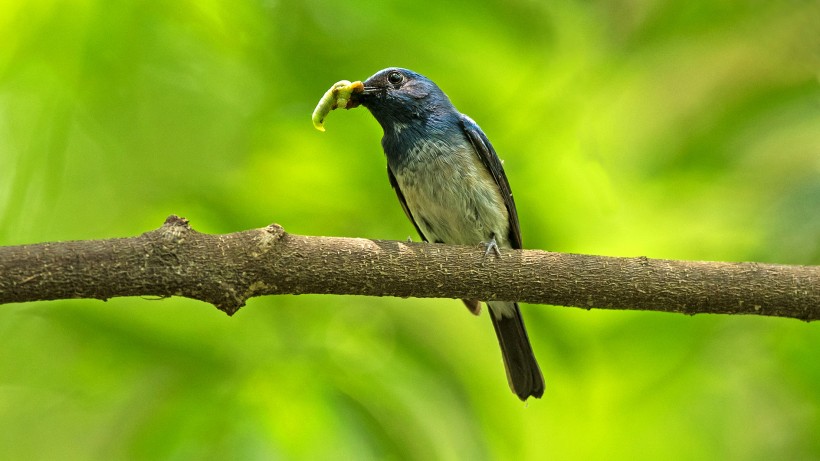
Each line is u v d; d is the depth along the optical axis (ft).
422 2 38.70
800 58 38.52
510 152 39.40
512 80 40.70
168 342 34.50
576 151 39.73
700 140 38.68
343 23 39.37
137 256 25.41
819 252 35.78
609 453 36.99
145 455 33.09
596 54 41.29
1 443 37.11
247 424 32.96
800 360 37.27
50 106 38.63
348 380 35.24
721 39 40.14
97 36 38.14
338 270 27.45
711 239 38.32
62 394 36.29
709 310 29.09
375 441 34.12
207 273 25.99
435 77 41.06
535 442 36.81
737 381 40.09
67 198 38.93
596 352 37.58
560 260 29.17
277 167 38.32
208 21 39.22
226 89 40.57
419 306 38.14
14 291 24.57
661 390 37.32
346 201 38.06
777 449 39.91
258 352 35.58
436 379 36.29
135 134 39.81
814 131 37.99
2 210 37.76
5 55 37.45
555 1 39.83
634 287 28.84
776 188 37.52
